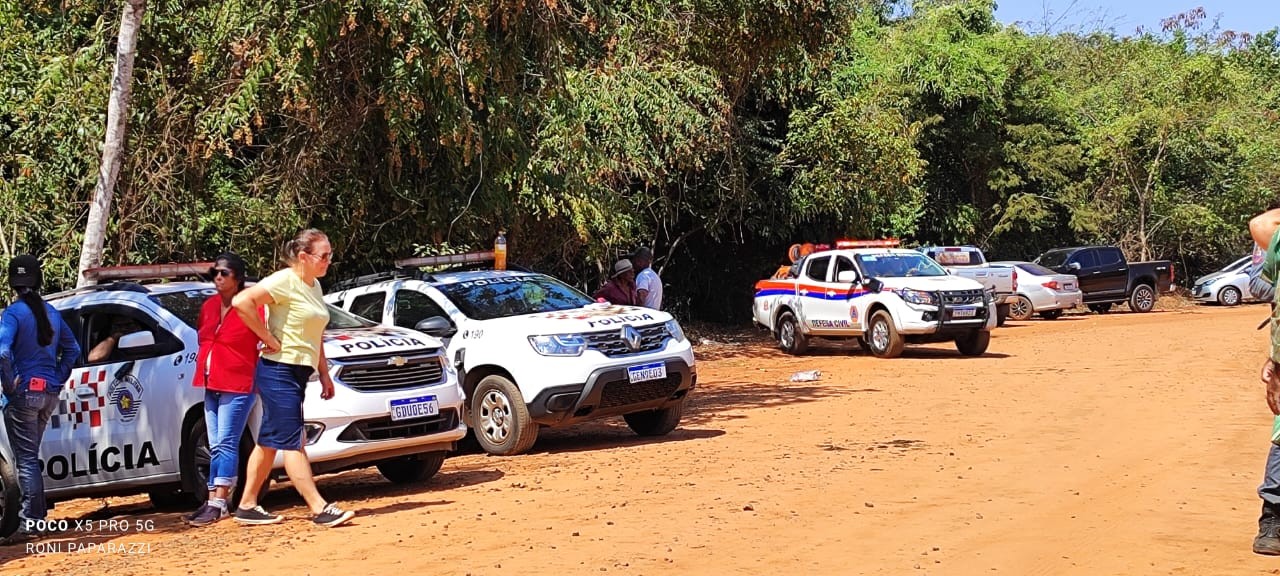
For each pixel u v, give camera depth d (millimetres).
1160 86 45812
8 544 9062
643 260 15492
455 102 13945
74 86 14242
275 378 8766
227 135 14391
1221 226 45375
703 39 22766
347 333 10484
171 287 10484
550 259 23688
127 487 10039
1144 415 13484
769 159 28766
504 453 12359
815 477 10086
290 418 8820
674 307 32250
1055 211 42219
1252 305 39812
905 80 38250
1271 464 7105
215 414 9172
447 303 13039
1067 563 7090
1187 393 15312
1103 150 42906
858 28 40406
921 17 42969
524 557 7523
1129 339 24641
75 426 10117
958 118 39250
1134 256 44562
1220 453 10828
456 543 8016
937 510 8656
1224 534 7707
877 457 11086
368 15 13523
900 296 22203
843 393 16984
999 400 15320
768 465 10805
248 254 15297
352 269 16406
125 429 9992
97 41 14164
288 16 13109
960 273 31391
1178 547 7375
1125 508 8594
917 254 23969
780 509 8773
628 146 19828
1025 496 9133
